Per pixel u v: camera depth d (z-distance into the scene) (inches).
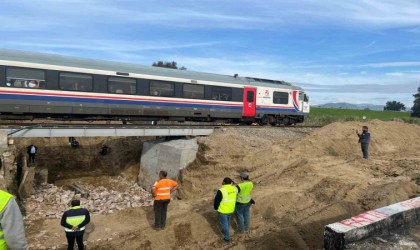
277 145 727.7
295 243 360.5
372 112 2908.5
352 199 436.1
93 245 417.4
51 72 638.5
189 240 405.1
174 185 434.0
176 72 807.7
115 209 624.1
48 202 634.2
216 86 856.9
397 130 852.0
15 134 585.0
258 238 378.0
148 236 416.8
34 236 451.5
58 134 627.8
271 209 438.0
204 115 844.6
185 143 756.0
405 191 445.7
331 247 214.8
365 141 629.0
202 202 534.3
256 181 572.7
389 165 579.2
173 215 471.5
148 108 757.3
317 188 483.2
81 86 673.6
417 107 2940.5
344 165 584.7
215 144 723.4
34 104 625.0
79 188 745.6
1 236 133.9
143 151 831.7
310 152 679.7
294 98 1029.2
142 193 757.3
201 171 687.1
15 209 134.9
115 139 944.9
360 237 217.2
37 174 738.8
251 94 922.7
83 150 905.5
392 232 233.8
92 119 714.8
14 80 604.1
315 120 1492.4
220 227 422.9
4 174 537.0
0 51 606.9
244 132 820.0
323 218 391.9
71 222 357.4
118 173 876.0
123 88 723.4
